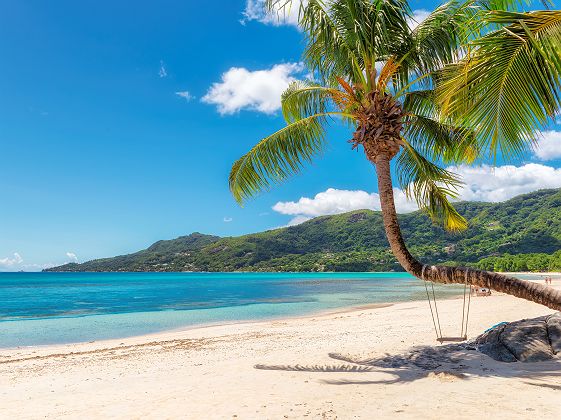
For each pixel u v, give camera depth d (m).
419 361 8.31
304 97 9.82
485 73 4.47
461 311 19.39
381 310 24.33
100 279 119.88
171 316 25.53
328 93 9.26
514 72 4.36
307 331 15.69
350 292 48.47
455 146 9.35
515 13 3.97
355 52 8.57
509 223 160.88
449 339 9.50
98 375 9.29
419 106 9.45
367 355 9.51
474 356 8.27
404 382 6.52
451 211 10.01
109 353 12.69
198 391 6.66
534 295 5.80
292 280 95.81
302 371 8.04
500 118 4.58
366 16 8.09
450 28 8.34
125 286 75.50
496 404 5.04
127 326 21.16
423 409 5.00
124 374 9.27
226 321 22.55
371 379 6.95
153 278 125.69
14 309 32.12
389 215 7.92
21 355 12.95
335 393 6.05
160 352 12.41
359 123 8.37
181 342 14.50
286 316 24.31
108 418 5.45
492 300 25.38
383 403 5.37
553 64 3.89
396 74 9.06
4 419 5.71
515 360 7.74
